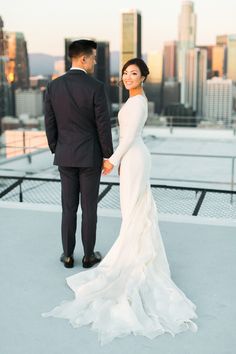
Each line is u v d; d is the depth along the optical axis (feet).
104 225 9.64
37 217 10.24
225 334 5.61
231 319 5.96
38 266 7.64
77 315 5.97
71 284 6.77
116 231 9.30
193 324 5.72
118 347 5.32
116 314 5.95
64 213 7.48
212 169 25.32
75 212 7.52
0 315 6.06
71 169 7.27
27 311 6.17
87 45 6.82
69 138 7.10
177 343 5.41
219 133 34.88
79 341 5.45
